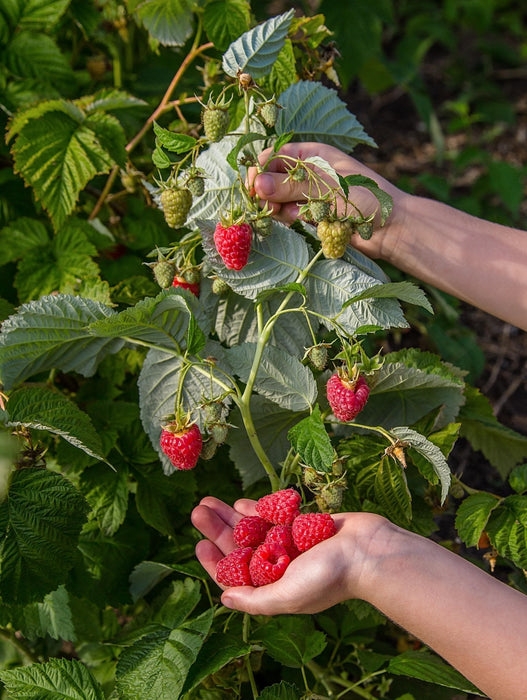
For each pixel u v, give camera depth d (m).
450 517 0.92
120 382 0.72
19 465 0.55
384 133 1.60
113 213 0.77
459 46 1.88
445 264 0.62
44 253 0.70
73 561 0.55
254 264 0.57
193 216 0.60
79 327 0.57
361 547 0.49
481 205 1.40
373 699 0.65
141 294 0.68
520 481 0.64
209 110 0.53
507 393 1.11
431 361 0.63
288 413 0.61
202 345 0.53
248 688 0.65
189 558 0.67
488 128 1.65
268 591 0.49
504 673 0.47
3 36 0.72
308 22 0.67
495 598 0.48
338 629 0.71
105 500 0.64
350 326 0.57
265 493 0.69
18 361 0.58
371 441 0.61
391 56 1.79
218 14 0.66
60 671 0.56
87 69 0.81
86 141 0.67
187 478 0.67
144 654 0.54
